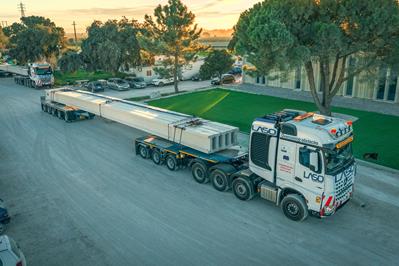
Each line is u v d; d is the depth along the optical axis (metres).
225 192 13.74
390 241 10.23
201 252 9.95
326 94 22.45
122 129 23.98
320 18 19.05
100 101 22.78
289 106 27.62
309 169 10.35
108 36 48.28
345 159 10.76
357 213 11.83
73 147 19.98
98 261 9.70
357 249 9.89
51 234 11.09
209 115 25.78
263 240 10.43
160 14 33.41
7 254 8.53
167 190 14.10
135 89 41.59
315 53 19.23
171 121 16.58
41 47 58.34
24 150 19.58
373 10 17.64
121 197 13.57
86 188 14.45
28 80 44.41
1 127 24.81
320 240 10.36
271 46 17.56
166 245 10.34
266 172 11.82
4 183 15.11
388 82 27.16
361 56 20.06
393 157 16.19
